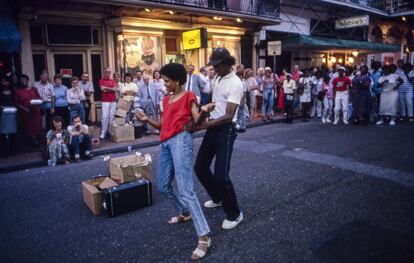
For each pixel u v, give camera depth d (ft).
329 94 37.27
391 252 10.03
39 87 26.66
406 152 22.36
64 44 31.76
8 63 27.99
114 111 29.84
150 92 30.55
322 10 62.23
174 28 38.50
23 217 13.56
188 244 10.96
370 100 34.63
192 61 42.68
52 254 10.61
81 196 15.88
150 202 14.35
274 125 37.42
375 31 77.51
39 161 21.80
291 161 20.94
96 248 10.90
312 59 61.46
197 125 10.30
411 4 74.18
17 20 27.96
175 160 10.22
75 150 22.24
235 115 11.67
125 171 14.97
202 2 41.55
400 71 36.17
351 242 10.70
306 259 9.84
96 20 33.45
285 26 55.67
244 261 9.83
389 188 15.69
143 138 29.35
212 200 13.80
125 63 34.17
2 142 23.66
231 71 11.43
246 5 48.06
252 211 13.39
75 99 27.73
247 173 18.63
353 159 20.97
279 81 43.50
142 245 10.98
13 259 10.36
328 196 14.84
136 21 34.22
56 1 29.81
